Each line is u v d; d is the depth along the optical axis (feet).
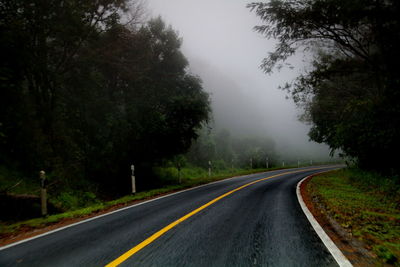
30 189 26.43
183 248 10.35
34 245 11.50
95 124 41.42
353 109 31.53
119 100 46.42
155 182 43.91
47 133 36.19
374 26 22.30
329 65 30.91
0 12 27.48
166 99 42.63
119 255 9.79
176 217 16.06
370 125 28.37
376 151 31.53
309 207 18.97
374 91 36.70
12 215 19.77
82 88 41.78
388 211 17.37
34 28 32.45
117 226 14.38
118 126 38.24
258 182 39.32
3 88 27.55
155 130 38.27
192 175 61.87
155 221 15.23
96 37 39.78
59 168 33.12
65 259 9.64
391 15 20.03
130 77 45.80
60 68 40.65
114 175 39.34
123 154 38.73
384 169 33.24
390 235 12.11
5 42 27.37
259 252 9.81
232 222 14.44
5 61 28.37
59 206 23.99
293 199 22.71
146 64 49.93
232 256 9.43
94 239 12.01
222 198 23.53
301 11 23.72
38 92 36.27
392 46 22.02
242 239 11.36
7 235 13.75
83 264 9.09
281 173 60.64
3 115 28.78
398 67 23.06
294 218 15.37
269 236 11.78
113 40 43.06
